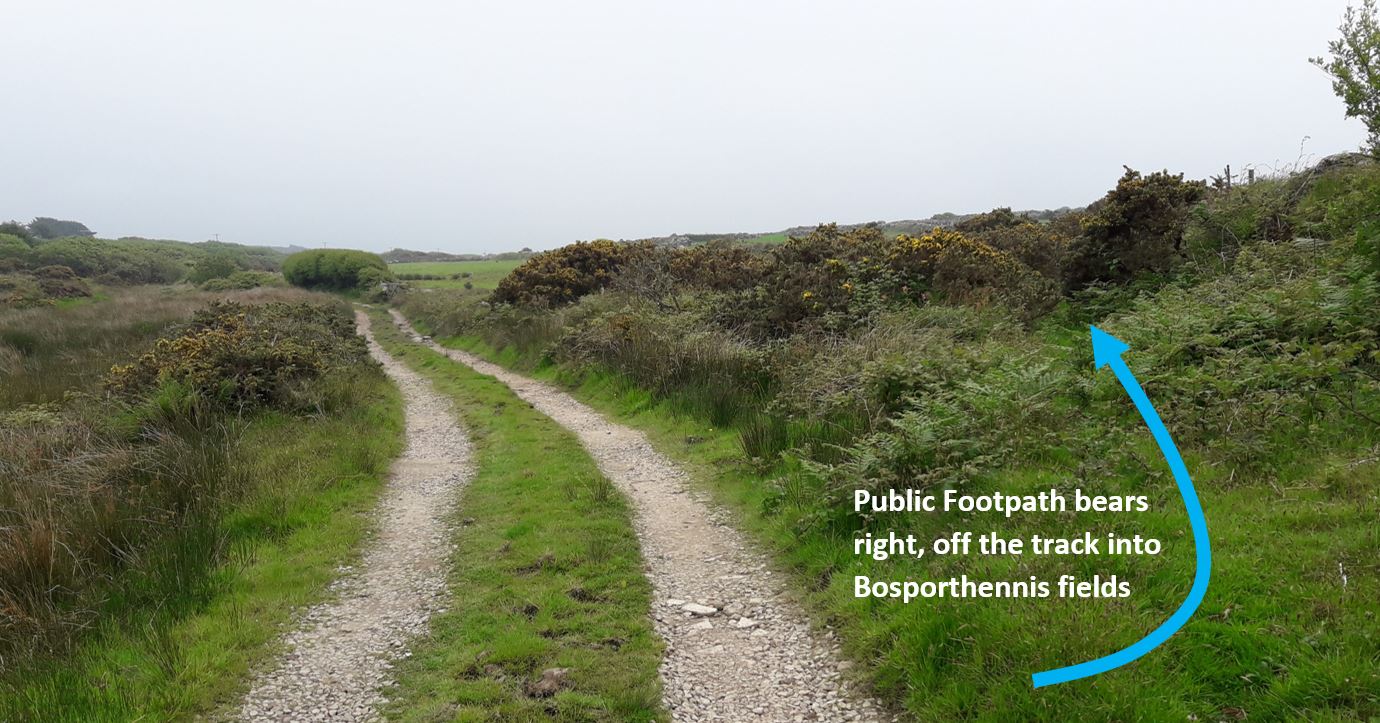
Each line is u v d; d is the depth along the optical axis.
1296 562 3.81
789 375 9.98
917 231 36.59
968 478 5.64
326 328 18.22
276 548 6.61
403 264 77.75
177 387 10.12
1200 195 12.14
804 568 5.66
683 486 8.20
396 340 27.02
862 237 16.16
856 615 4.68
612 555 6.20
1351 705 2.93
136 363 11.88
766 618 5.07
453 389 15.80
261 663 4.75
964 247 13.03
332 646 4.97
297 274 51.53
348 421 10.99
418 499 8.30
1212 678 3.28
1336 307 6.56
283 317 17.88
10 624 4.95
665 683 4.32
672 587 5.68
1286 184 12.41
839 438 7.36
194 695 4.31
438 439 11.40
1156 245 11.36
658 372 12.30
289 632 5.18
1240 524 4.30
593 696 4.13
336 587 5.96
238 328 13.99
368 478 8.81
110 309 27.62
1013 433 6.05
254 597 5.66
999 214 18.75
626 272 20.05
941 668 3.84
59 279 39.44
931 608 4.20
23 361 16.89
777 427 8.39
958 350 8.45
